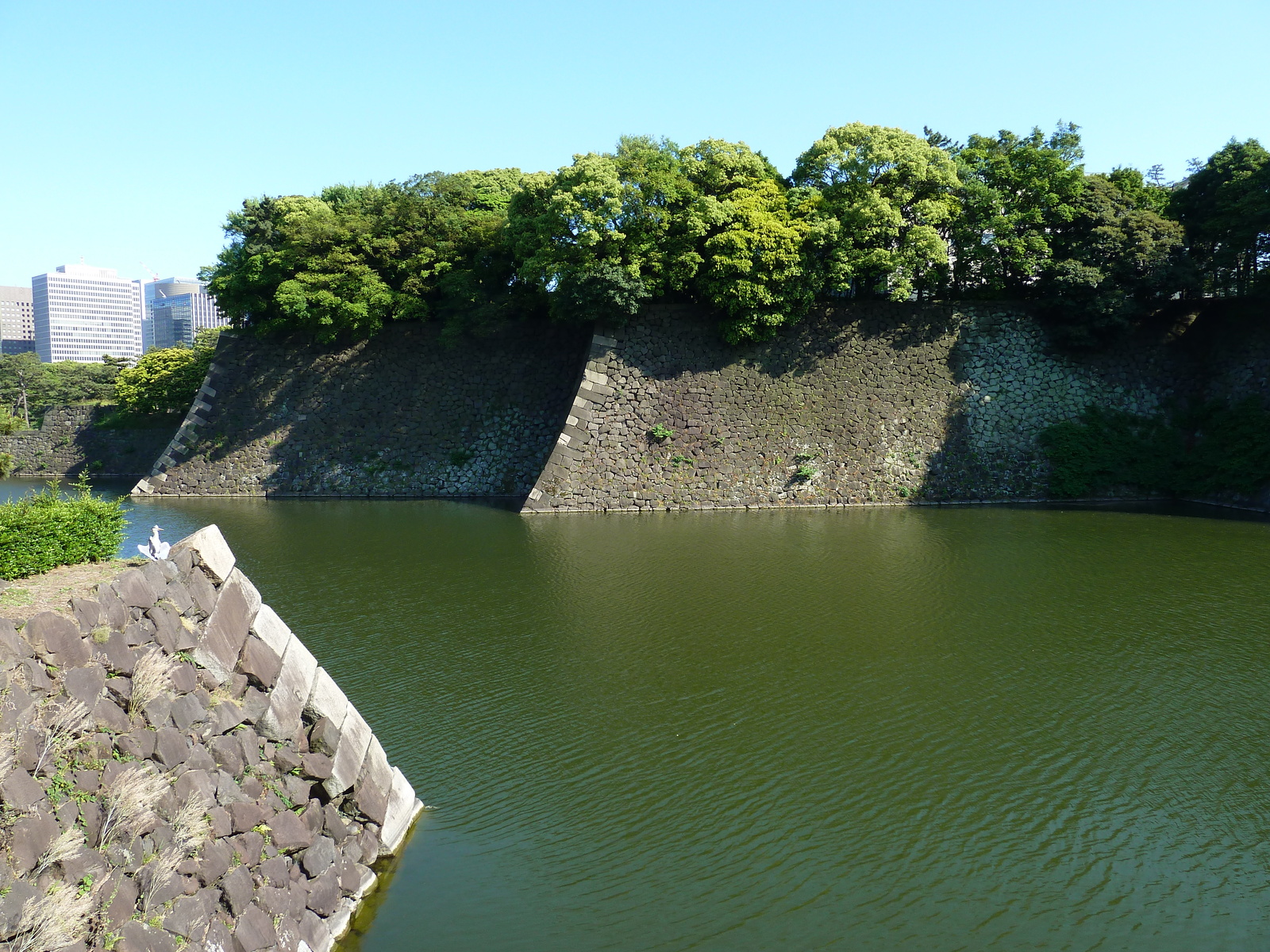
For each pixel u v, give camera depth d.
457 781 11.62
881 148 31.56
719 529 27.91
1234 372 33.50
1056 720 13.43
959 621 18.02
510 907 9.13
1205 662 15.69
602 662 15.75
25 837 5.78
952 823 10.75
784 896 9.38
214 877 7.32
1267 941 8.68
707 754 12.38
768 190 32.34
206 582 8.53
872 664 15.70
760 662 15.78
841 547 24.98
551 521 29.69
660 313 33.16
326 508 32.88
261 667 8.84
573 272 31.38
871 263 32.06
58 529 9.10
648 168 31.56
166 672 7.62
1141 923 8.97
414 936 8.65
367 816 9.77
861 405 33.53
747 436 33.00
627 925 8.86
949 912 9.12
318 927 8.41
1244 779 11.72
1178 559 23.33
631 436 32.56
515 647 16.41
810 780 11.74
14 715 6.16
